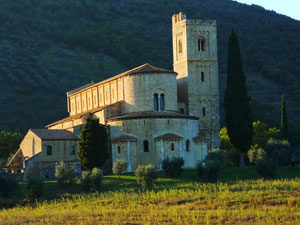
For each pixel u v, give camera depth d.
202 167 97.31
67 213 74.69
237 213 67.31
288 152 120.06
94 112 122.38
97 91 134.50
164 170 102.94
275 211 66.81
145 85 115.44
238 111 119.56
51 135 112.69
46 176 109.50
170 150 108.62
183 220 65.50
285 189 80.88
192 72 127.88
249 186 87.12
